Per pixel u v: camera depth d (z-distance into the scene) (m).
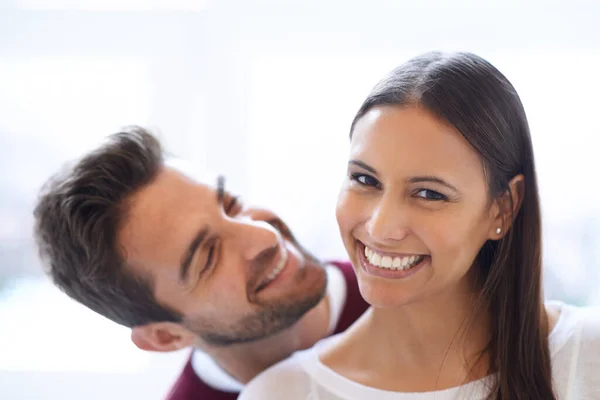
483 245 0.93
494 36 1.79
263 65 1.87
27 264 1.96
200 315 1.16
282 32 1.84
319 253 1.88
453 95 0.80
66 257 1.14
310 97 1.86
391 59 1.82
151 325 1.20
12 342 1.97
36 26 1.86
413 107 0.80
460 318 0.92
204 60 1.86
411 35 1.81
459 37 1.80
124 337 1.99
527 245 0.91
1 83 1.88
